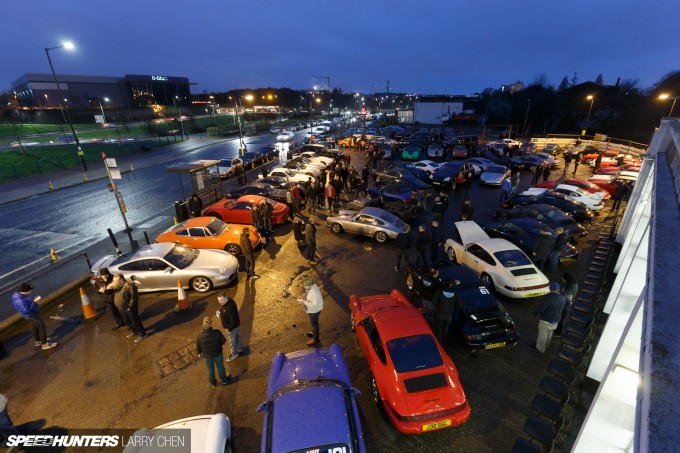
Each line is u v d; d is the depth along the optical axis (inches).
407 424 214.5
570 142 1727.4
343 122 3400.6
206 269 405.4
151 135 2385.6
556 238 427.5
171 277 400.5
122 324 353.4
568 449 210.5
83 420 250.2
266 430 192.1
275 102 7062.0
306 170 959.6
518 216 554.6
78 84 3794.3
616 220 584.1
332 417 191.9
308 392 206.5
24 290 305.9
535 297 391.2
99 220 684.1
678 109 2315.5
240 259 496.1
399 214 617.6
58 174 1176.8
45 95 3580.2
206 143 2050.9
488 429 233.9
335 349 258.7
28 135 2265.0
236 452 224.4
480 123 3029.0
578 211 594.9
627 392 130.2
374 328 265.0
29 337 342.3
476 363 292.7
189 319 363.6
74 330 350.6
